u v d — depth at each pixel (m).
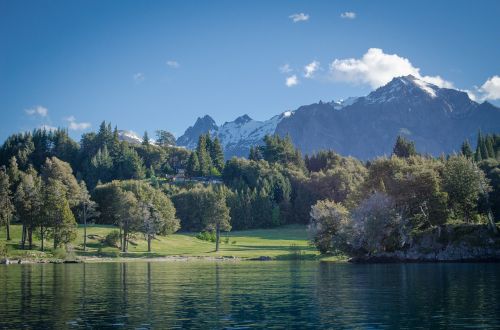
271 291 50.25
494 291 46.22
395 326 31.19
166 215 152.25
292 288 52.78
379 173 120.25
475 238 94.94
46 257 112.94
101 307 39.78
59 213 121.06
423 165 116.06
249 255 126.00
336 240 104.81
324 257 117.06
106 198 177.88
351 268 82.88
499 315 34.03
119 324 32.53
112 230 152.50
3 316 35.56
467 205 109.00
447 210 103.62
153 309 38.72
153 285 56.97
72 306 40.34
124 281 62.16
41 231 124.00
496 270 70.69
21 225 154.75
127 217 132.62
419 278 60.81
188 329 30.84
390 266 86.44
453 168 109.19
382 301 41.78
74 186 178.38
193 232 191.75
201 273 75.19
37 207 122.69
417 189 105.44
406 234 99.69
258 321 33.38
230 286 55.44
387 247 101.25
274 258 118.44
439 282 55.22
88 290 51.81
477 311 35.72
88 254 122.81
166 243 153.38
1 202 134.50
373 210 100.12
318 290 50.59
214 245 157.62
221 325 32.09
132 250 137.12
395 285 53.69
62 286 56.09
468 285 51.50
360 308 38.28
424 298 42.78
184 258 120.94
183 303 41.97
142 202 138.88
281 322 32.97
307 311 37.25
